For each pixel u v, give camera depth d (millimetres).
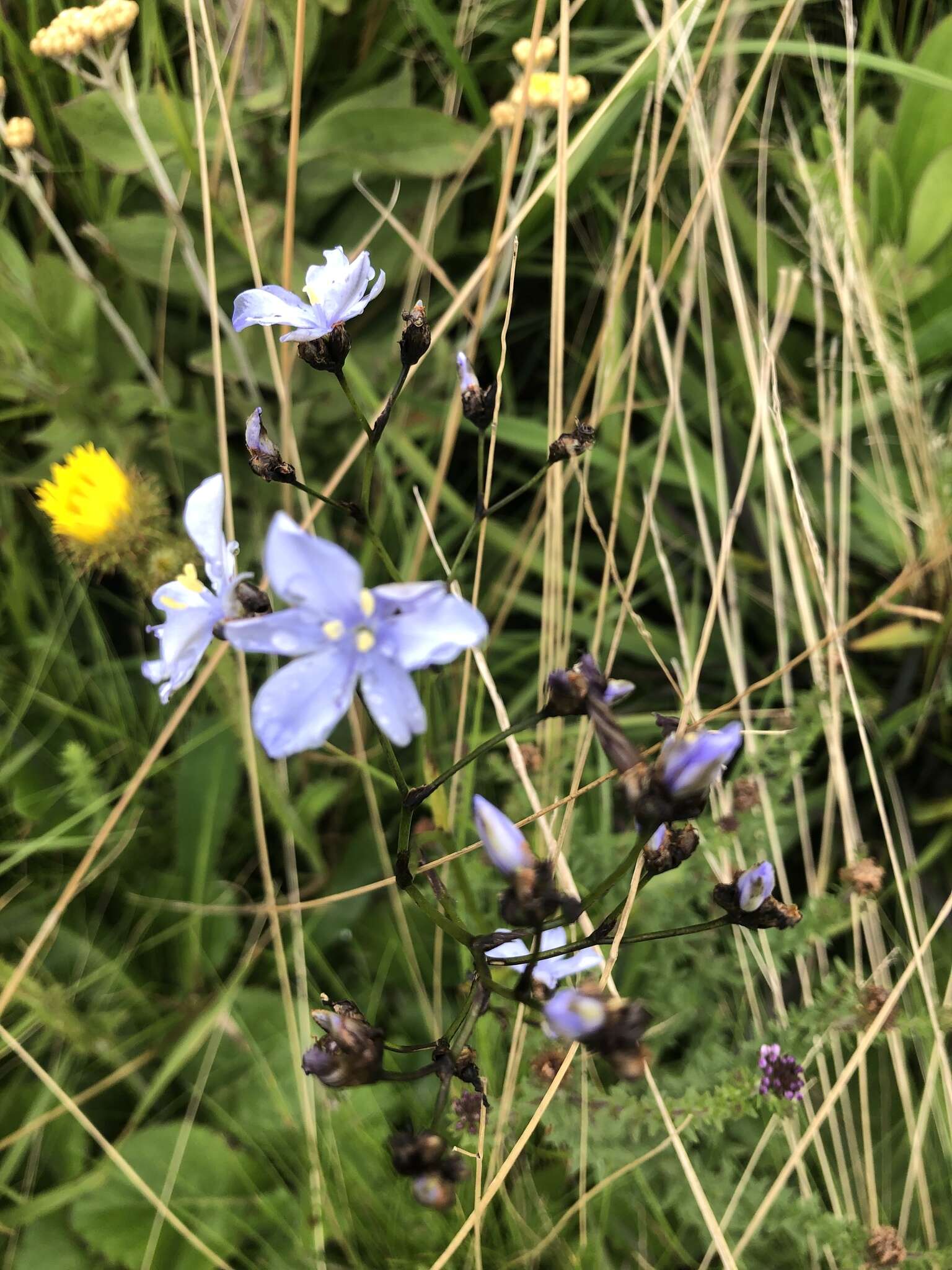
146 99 225
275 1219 187
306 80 252
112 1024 196
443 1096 129
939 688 235
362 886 225
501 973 185
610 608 246
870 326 237
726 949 216
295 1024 196
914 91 248
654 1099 175
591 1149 173
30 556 236
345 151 232
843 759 227
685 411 262
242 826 235
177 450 240
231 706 205
